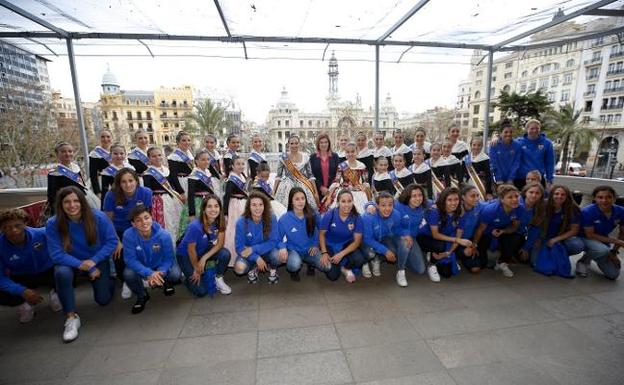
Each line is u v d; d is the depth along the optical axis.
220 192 4.00
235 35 4.17
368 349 1.97
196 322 2.32
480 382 1.68
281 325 2.26
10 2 3.11
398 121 61.25
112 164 3.36
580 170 25.12
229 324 2.29
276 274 3.06
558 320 2.28
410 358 1.89
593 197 2.98
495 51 4.98
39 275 2.50
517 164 3.90
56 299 2.54
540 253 3.13
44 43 4.20
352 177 3.56
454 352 1.93
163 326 2.28
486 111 5.29
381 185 3.69
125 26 3.81
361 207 3.49
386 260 3.18
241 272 2.83
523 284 2.88
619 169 29.17
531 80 32.59
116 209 2.87
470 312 2.40
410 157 4.36
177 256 2.75
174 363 1.88
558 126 18.75
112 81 42.91
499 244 3.14
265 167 3.44
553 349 1.95
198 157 3.35
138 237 2.50
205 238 2.71
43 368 1.85
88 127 18.66
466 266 3.16
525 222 3.13
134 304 2.61
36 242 2.46
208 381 1.72
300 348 2.00
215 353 1.96
